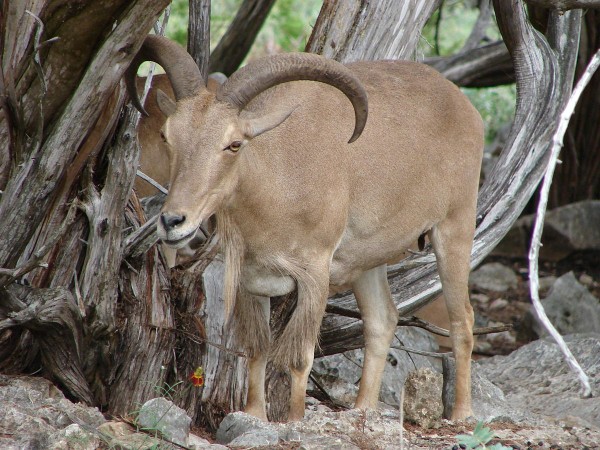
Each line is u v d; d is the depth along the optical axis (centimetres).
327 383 1580
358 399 1375
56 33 1058
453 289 1404
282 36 3522
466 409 1368
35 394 1083
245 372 1306
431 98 1372
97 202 1174
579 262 2777
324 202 1196
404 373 1691
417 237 1377
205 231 1385
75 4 1036
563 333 2202
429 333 1941
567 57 1752
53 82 1088
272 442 1070
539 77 1708
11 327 1127
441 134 1369
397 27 1542
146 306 1226
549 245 2788
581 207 2755
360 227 1298
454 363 1441
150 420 1041
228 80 1087
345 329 1479
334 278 1327
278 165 1158
